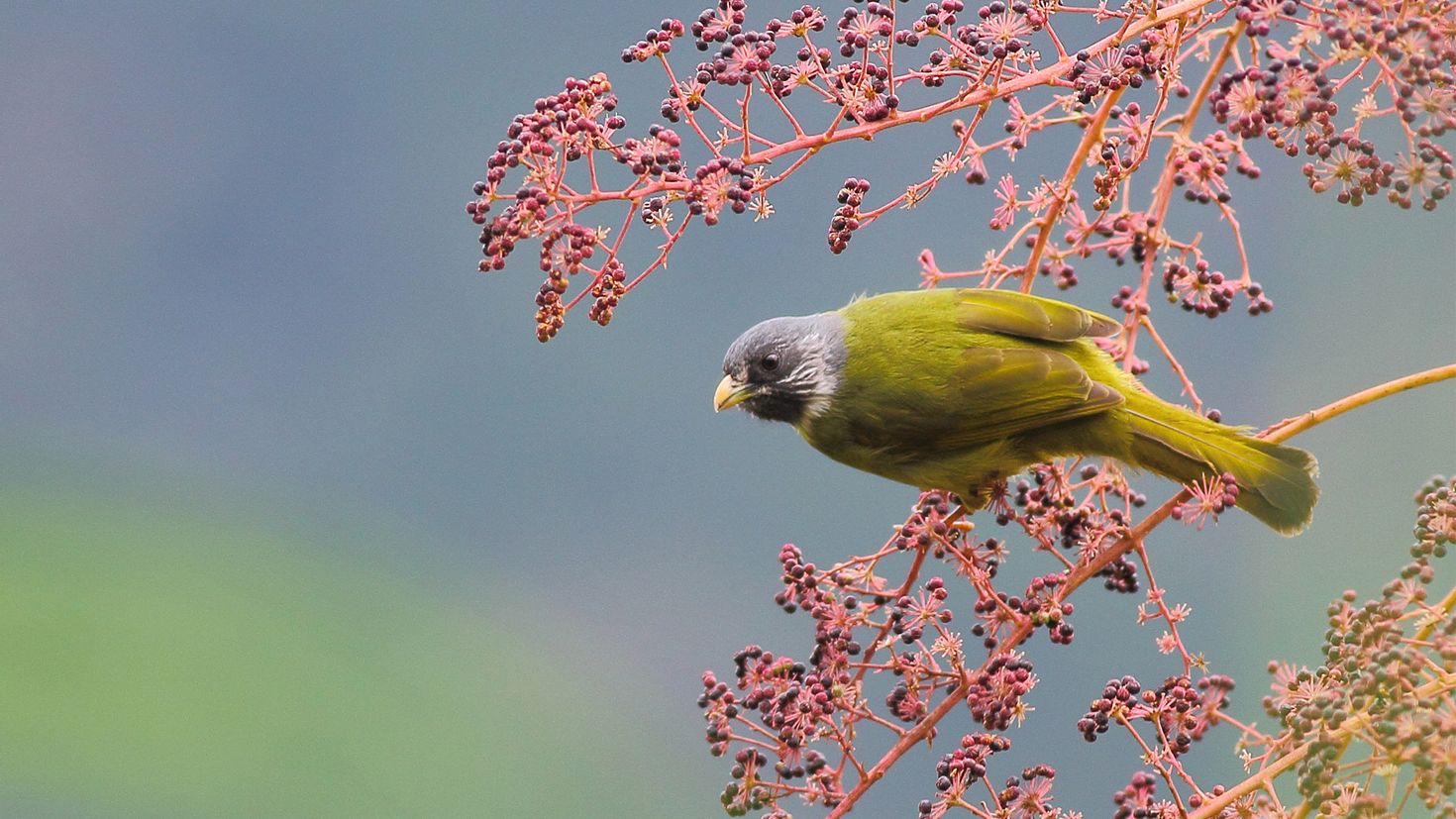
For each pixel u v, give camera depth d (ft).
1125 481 18.97
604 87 16.49
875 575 17.90
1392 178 16.28
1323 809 14.33
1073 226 18.66
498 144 16.51
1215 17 17.28
